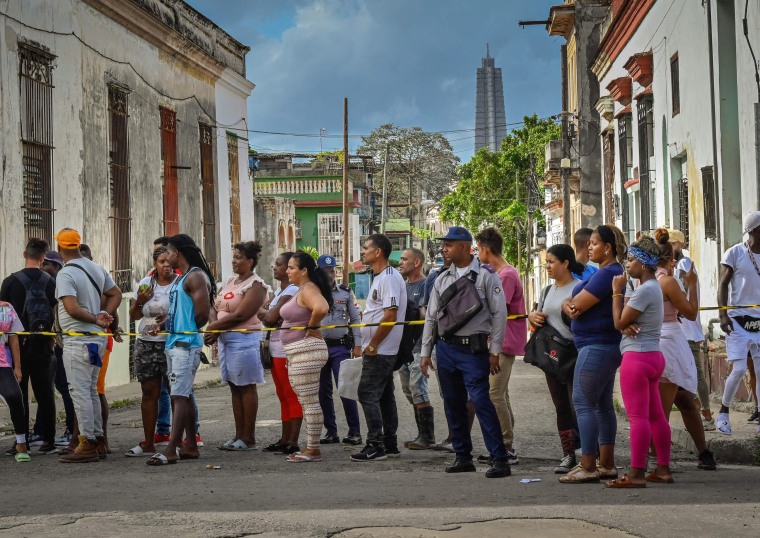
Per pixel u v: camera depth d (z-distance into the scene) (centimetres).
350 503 700
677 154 1834
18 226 1582
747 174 1387
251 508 684
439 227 9494
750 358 1039
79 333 937
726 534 584
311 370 941
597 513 646
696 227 1694
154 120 2248
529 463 927
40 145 1670
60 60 1756
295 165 5981
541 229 4922
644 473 756
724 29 1512
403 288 946
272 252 3872
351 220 5638
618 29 2402
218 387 2036
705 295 1636
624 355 759
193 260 964
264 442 1093
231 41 2831
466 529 603
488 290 814
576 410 788
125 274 2047
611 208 2702
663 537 577
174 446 934
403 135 8556
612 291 764
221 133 2764
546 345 834
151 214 2214
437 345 842
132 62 2120
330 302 964
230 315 1003
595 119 3394
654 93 2039
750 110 1365
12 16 1580
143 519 647
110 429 1261
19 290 1011
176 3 2377
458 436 856
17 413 956
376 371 941
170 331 943
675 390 856
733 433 1006
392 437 970
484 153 5409
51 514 671
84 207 1853
